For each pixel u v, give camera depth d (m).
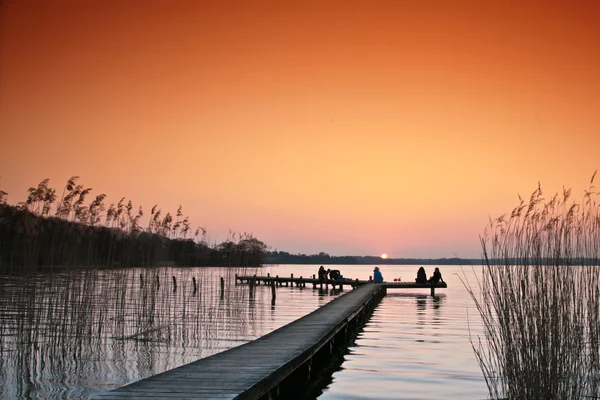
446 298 34.16
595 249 8.25
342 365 12.93
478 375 11.63
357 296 25.84
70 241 14.82
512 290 8.06
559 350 7.72
